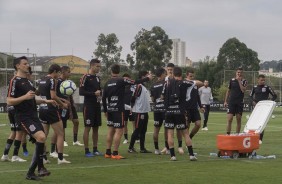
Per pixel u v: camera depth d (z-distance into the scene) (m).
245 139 12.48
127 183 8.85
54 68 11.14
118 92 12.34
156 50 53.34
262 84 17.59
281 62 118.94
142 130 13.80
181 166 10.95
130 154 13.38
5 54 35.31
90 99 12.73
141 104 13.70
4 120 31.14
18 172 9.98
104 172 10.05
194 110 13.95
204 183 8.86
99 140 17.66
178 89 11.71
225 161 11.80
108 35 53.00
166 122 11.99
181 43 149.38
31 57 37.72
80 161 11.78
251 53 76.06
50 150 13.67
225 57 75.69
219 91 54.16
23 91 9.24
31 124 9.13
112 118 12.45
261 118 13.60
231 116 16.42
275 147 15.52
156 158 12.47
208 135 20.30
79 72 58.47
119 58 53.41
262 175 9.70
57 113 11.12
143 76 13.98
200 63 76.12
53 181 9.02
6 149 11.75
